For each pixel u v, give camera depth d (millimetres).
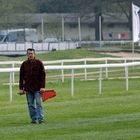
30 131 30812
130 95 50688
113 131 30188
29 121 34906
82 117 36188
